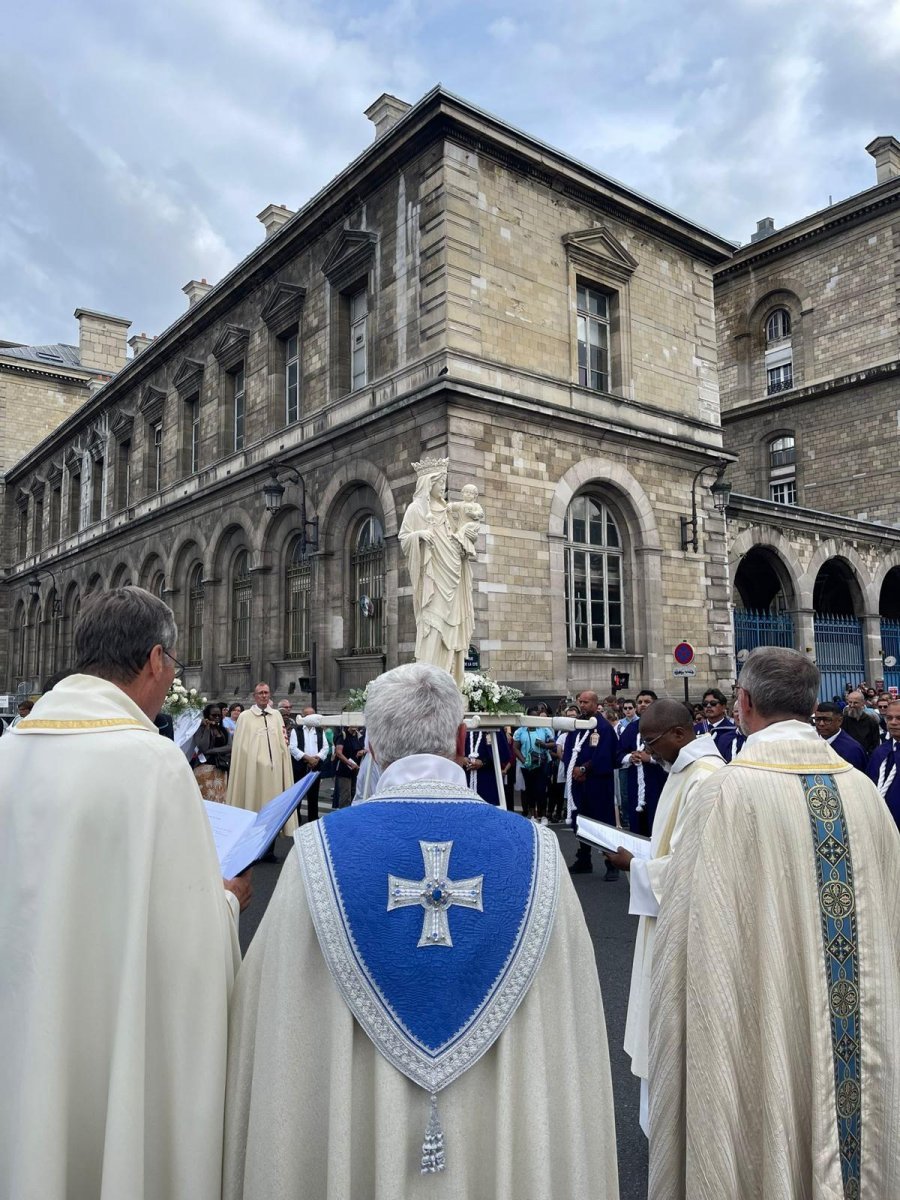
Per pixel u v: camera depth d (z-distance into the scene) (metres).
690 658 18.19
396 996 1.85
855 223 35.44
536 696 18.61
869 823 2.59
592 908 8.70
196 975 1.96
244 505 25.66
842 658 29.36
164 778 2.04
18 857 1.95
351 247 21.72
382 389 20.22
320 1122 1.84
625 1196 3.78
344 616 21.38
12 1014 1.87
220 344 27.75
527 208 20.42
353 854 1.95
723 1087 2.36
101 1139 1.88
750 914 2.50
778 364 38.28
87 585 37.81
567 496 20.17
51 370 50.84
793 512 27.73
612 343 22.34
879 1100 2.40
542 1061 1.91
